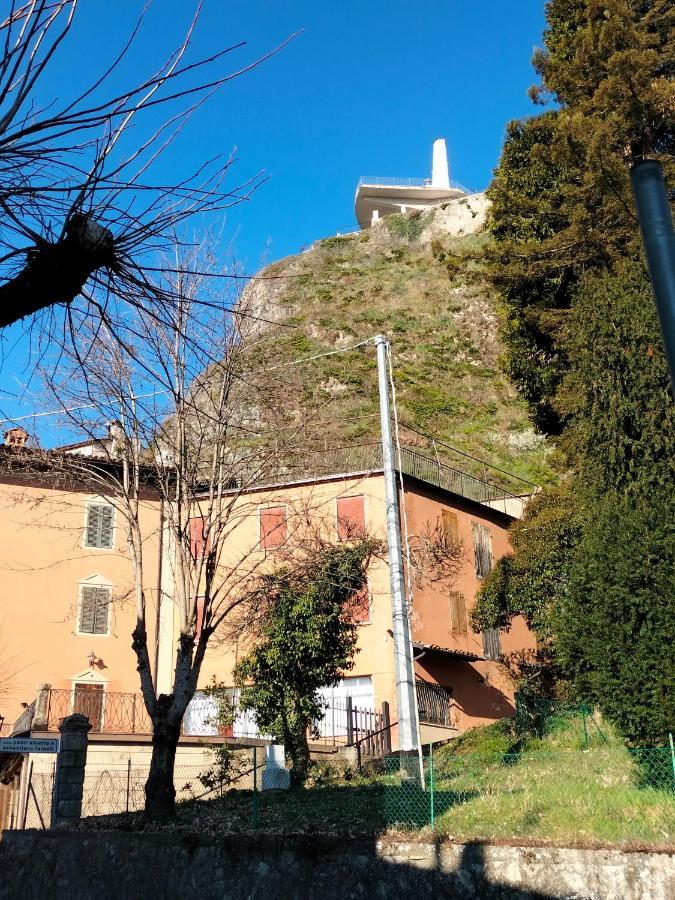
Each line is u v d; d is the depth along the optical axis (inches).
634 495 489.7
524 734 705.6
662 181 168.7
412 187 4013.3
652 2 880.3
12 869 581.3
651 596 429.4
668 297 160.7
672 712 410.0
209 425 642.2
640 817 409.4
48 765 784.3
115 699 1046.4
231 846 476.1
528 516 761.6
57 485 725.9
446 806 484.4
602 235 758.5
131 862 512.1
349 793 596.4
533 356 880.3
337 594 772.0
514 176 911.7
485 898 392.2
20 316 201.8
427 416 2240.4
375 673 1002.1
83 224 192.7
